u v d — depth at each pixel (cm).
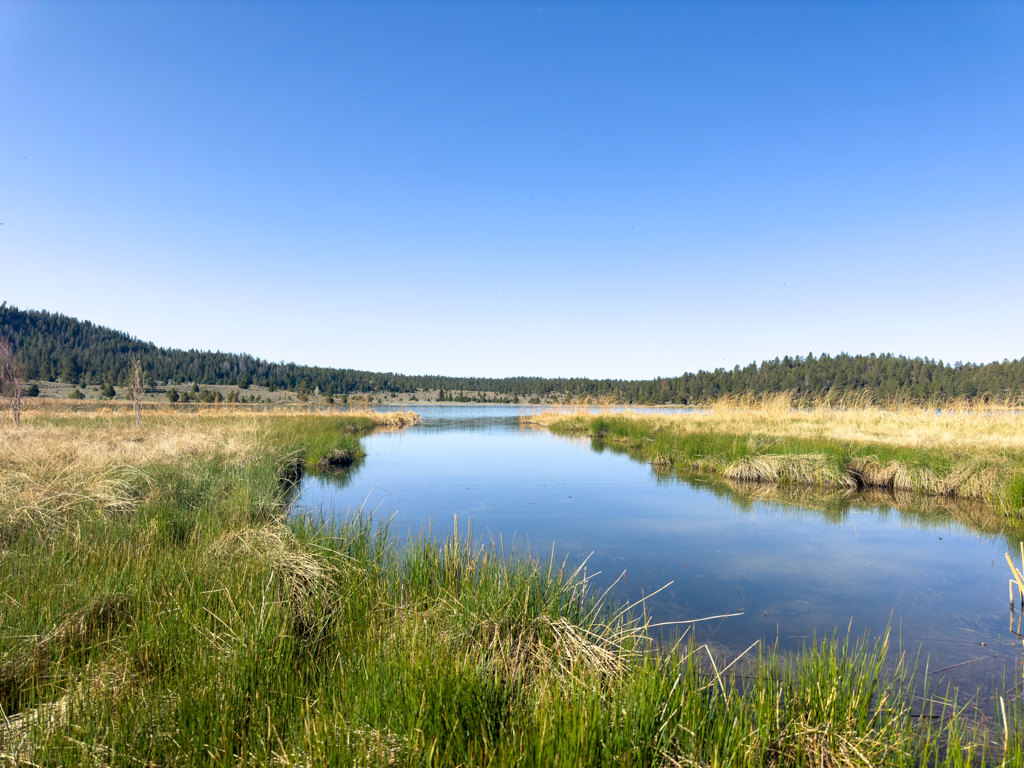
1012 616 529
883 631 492
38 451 876
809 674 338
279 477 1075
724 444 1514
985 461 1096
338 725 270
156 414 2448
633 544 767
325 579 482
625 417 2778
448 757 249
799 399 2425
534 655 366
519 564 534
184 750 261
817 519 928
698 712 299
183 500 753
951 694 376
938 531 855
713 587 600
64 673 328
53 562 477
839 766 271
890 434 1622
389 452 1942
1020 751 270
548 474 1403
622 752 264
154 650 348
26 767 246
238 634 363
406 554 577
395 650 343
